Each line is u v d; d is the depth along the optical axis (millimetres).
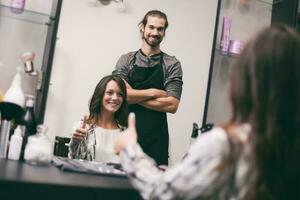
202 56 2459
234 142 759
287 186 754
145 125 2086
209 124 1986
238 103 797
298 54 783
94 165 1337
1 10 1951
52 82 2123
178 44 2404
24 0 1972
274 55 775
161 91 2137
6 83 1977
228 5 2541
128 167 868
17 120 1453
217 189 750
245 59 803
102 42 2229
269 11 2643
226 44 2336
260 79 770
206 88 2445
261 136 747
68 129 2152
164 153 2129
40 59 2047
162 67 2197
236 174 755
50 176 1021
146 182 823
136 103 2098
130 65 2184
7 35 1999
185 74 2420
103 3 2232
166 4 2375
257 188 741
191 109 2422
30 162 1257
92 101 1987
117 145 931
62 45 2148
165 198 770
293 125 761
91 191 937
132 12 2293
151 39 2191
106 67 2232
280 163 748
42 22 2035
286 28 827
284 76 765
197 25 2449
